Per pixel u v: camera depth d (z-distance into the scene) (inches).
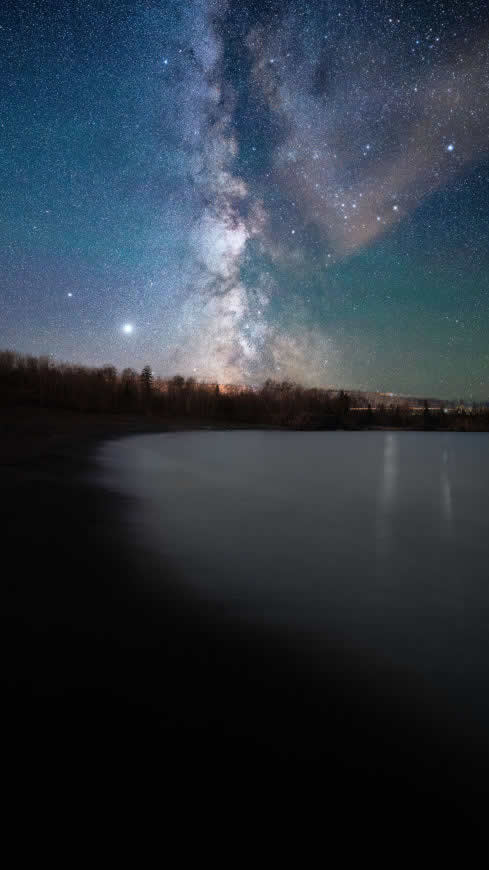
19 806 59.4
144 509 253.0
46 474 348.2
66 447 549.6
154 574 151.3
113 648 101.1
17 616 115.8
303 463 526.3
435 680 92.1
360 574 160.9
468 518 259.8
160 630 111.0
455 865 52.6
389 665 98.0
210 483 359.3
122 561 162.7
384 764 68.3
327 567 167.6
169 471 407.5
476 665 98.5
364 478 420.8
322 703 83.3
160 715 78.1
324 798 61.6
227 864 52.4
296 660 99.0
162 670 92.7
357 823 57.8
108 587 138.0
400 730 76.2
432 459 617.6
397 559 179.8
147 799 60.7
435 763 68.6
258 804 60.6
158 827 56.9
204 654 100.0
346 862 52.5
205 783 63.6
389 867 52.5
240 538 204.5
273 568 164.4
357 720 78.5
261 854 53.9
